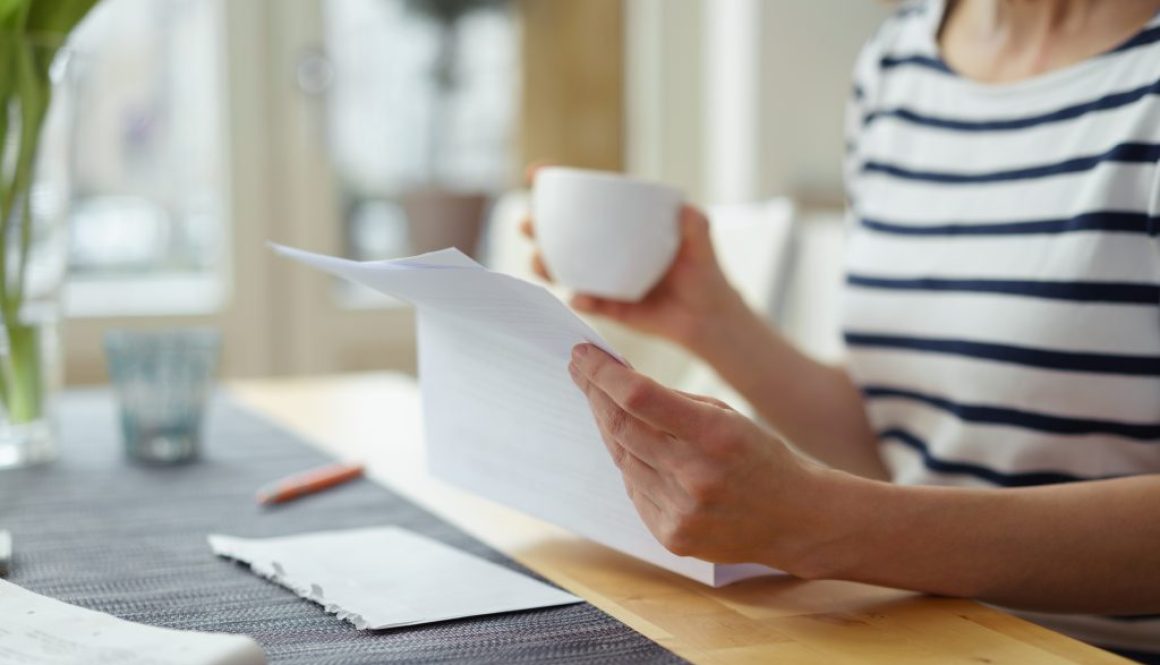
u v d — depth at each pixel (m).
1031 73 0.91
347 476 0.91
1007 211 0.88
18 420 0.97
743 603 0.60
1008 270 0.86
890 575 0.60
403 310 2.57
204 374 1.02
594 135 2.73
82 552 0.71
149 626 0.51
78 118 0.99
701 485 0.55
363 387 1.46
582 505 0.68
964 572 0.60
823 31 2.68
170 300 2.42
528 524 0.77
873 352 0.98
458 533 0.75
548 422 0.68
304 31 2.46
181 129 2.40
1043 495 0.62
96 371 2.33
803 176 2.70
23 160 0.91
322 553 0.69
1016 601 0.62
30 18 0.91
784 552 0.59
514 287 0.54
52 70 0.91
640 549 0.65
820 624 0.57
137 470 0.96
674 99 2.76
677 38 2.75
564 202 0.83
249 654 0.47
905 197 0.98
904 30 1.05
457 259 0.54
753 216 1.55
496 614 0.58
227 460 1.00
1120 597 0.63
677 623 0.57
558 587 0.63
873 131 1.04
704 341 0.95
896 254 0.97
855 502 0.58
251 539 0.74
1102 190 0.80
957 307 0.90
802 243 2.53
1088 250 0.80
